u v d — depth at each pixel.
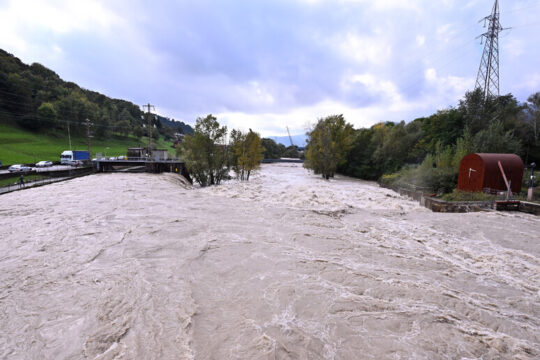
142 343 5.41
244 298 7.09
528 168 32.84
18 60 129.12
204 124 43.19
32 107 102.88
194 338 5.54
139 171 52.56
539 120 35.75
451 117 43.22
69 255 10.12
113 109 154.62
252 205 20.77
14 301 7.04
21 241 11.63
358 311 6.47
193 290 7.54
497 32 40.56
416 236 13.81
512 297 7.74
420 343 5.36
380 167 52.91
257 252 10.48
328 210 18.91
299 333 5.62
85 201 20.86
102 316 6.35
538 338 5.75
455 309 6.75
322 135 55.31
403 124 52.41
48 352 5.26
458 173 27.06
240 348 5.20
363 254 10.74
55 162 55.53
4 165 48.47
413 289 7.69
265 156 124.44
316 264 9.34
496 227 15.24
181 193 26.97
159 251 10.57
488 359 5.00
